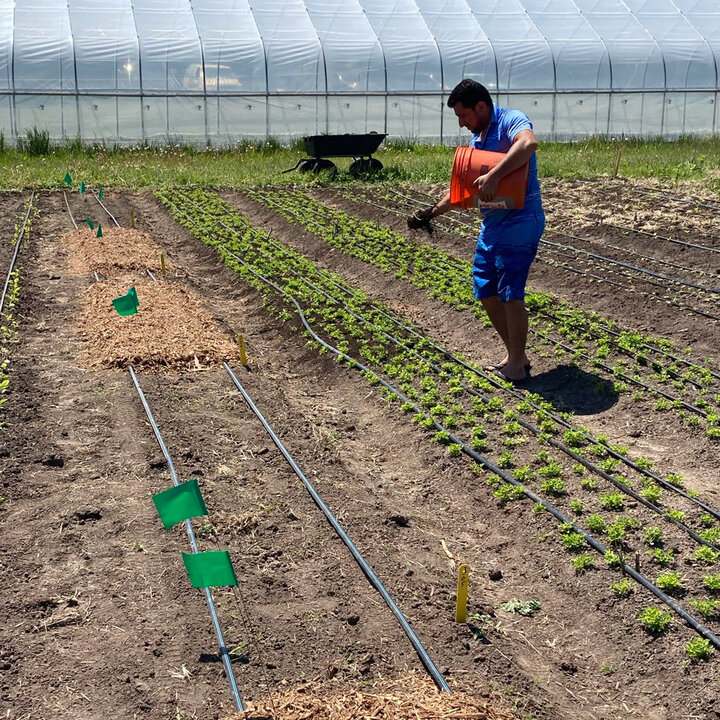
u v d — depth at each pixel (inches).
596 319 271.7
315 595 137.4
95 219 437.1
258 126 701.3
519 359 227.6
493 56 728.3
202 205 476.1
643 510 163.8
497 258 213.8
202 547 149.5
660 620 130.4
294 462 183.8
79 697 113.5
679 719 115.5
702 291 287.9
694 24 781.9
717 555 146.3
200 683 116.5
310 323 272.1
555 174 516.1
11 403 206.7
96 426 197.6
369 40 723.4
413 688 115.3
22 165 593.3
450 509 171.8
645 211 404.5
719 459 182.9
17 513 159.3
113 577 140.5
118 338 245.6
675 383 219.1
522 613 137.9
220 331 268.1
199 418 204.1
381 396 221.9
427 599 138.6
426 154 665.0
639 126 749.3
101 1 722.2
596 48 741.9
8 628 127.0
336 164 628.4
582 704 119.0
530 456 187.9
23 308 282.8
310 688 114.7
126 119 679.7
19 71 656.4
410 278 318.7
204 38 699.4
